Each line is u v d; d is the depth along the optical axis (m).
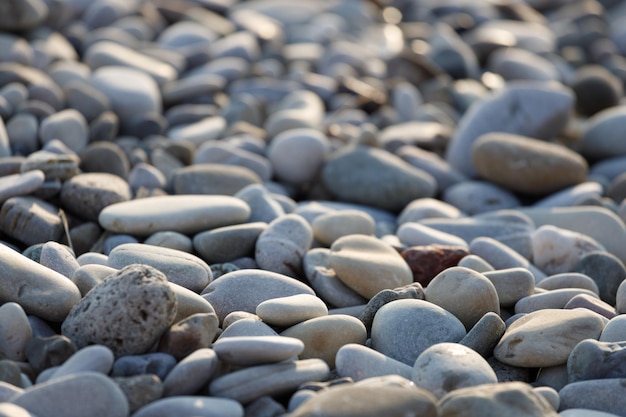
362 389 0.43
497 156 0.72
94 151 0.67
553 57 1.12
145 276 0.47
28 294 0.49
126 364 0.46
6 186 0.59
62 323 0.49
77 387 0.43
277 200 0.66
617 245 0.64
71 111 0.71
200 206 0.59
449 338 0.50
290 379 0.46
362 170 0.71
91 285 0.50
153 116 0.77
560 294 0.54
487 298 0.52
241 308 0.52
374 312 0.52
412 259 0.58
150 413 0.43
